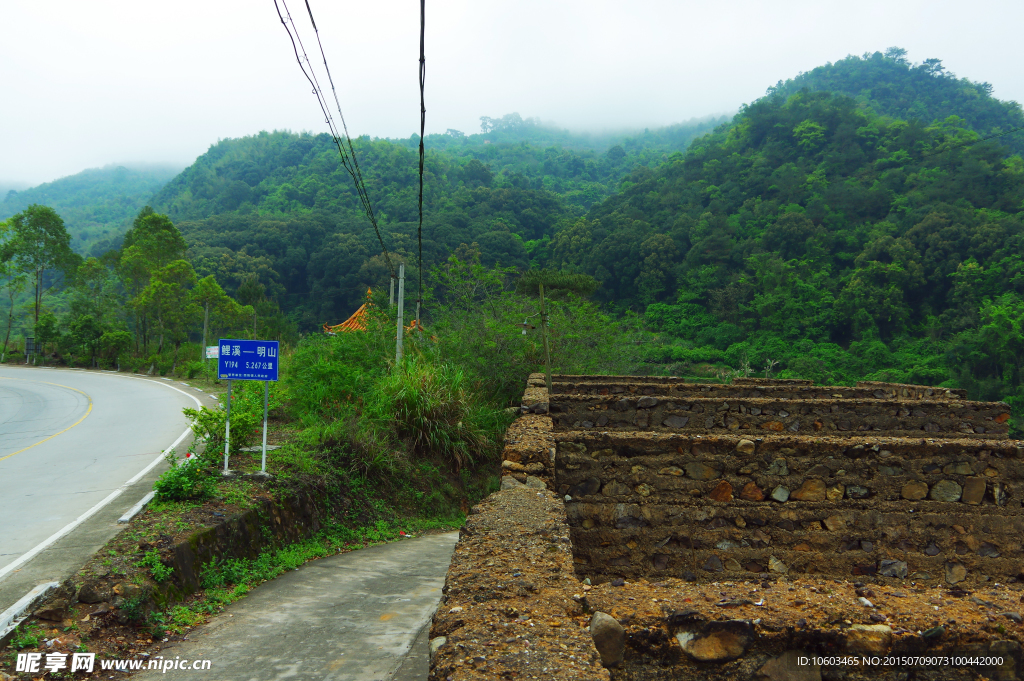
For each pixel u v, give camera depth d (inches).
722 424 360.2
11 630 199.6
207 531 286.0
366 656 206.5
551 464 202.8
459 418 593.9
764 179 4416.8
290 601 268.2
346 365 653.3
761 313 3159.5
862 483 213.9
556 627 93.1
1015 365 2369.6
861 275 3147.1
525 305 916.6
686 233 3934.5
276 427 534.0
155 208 6791.3
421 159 348.5
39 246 2192.4
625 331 1107.9
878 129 4621.1
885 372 2608.3
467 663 81.0
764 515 216.2
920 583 210.5
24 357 2118.6
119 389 1115.9
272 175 5935.0
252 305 1760.6
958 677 99.3
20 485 402.9
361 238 3577.8
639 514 220.2
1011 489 212.1
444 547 408.5
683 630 98.9
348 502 432.8
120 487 388.2
